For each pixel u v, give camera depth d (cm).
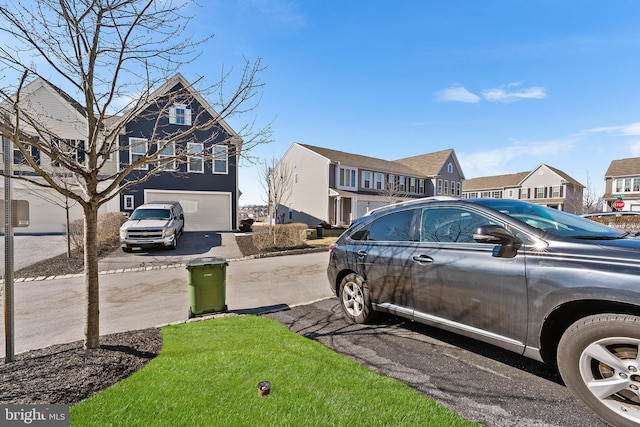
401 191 3016
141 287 683
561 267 229
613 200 3150
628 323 198
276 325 423
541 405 233
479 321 279
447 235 324
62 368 278
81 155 733
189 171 1792
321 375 273
